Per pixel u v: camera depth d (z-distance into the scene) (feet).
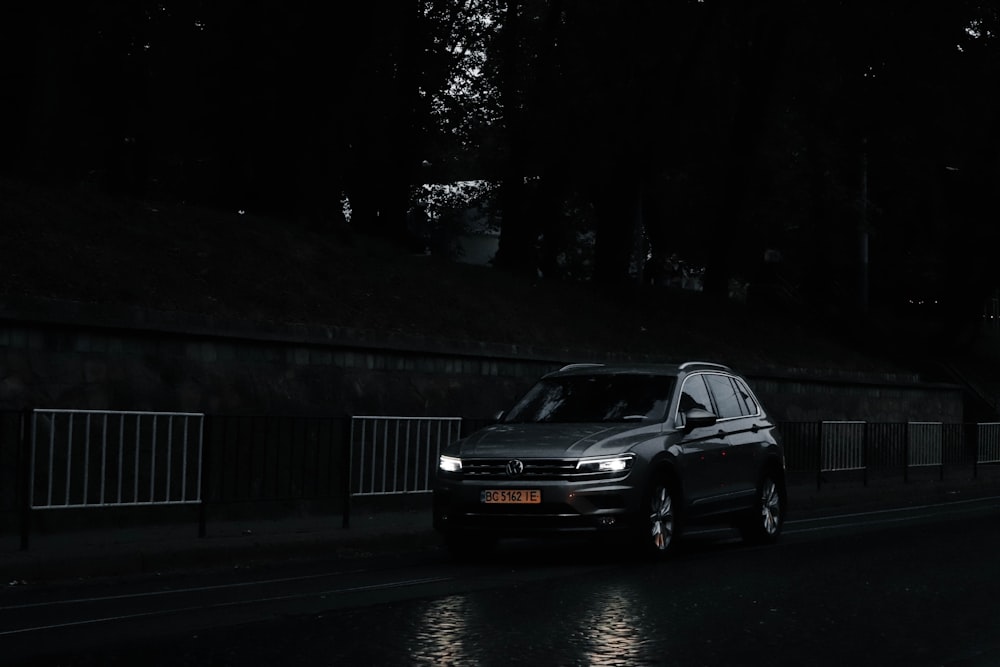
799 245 164.04
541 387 48.32
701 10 111.65
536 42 105.81
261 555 43.73
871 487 82.48
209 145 100.37
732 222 130.31
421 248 105.09
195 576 39.19
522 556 45.98
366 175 106.73
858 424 83.10
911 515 67.46
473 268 96.32
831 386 112.68
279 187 88.53
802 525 61.00
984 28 115.75
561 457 41.83
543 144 107.45
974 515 66.64
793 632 27.94
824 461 79.51
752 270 160.86
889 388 122.21
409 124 105.09
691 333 108.06
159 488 44.14
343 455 50.42
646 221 167.12
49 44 75.20
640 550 42.68
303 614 30.37
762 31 124.26
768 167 139.95
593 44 104.58
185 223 74.13
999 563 41.78
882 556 44.27
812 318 140.97
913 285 190.70
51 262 59.16
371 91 101.91
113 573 39.04
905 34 111.86
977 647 26.27
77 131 89.66
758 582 36.76
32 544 41.14
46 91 75.00
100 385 53.67
